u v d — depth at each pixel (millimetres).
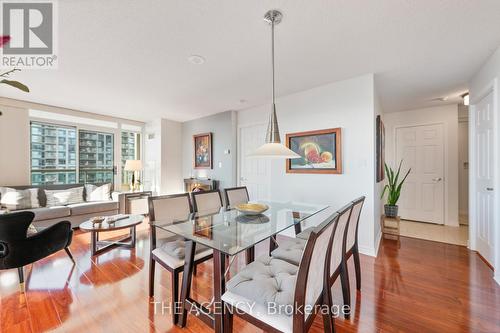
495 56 2197
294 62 2443
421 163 4324
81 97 3676
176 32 1897
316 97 3207
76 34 1913
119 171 5305
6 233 1861
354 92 2869
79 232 3705
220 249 1337
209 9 1618
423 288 2010
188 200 2328
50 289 2012
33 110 4062
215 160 4875
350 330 1522
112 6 1581
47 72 2672
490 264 2402
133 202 4609
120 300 1857
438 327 1538
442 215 4141
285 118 3572
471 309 1716
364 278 2197
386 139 4625
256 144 4297
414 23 1774
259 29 1857
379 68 2588
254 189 4312
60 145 4441
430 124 4227
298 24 1788
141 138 5750
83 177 4754
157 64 2486
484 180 2545
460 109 4293
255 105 4184
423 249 2934
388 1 1540
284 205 2717
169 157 5457
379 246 3061
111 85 3119
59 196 3939
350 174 2910
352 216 1780
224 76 2820
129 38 1980
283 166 3574
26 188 3771
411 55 2291
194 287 2070
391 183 3574
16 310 1722
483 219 2588
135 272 2340
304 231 2377
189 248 1579
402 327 1545
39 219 3408
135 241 3113
